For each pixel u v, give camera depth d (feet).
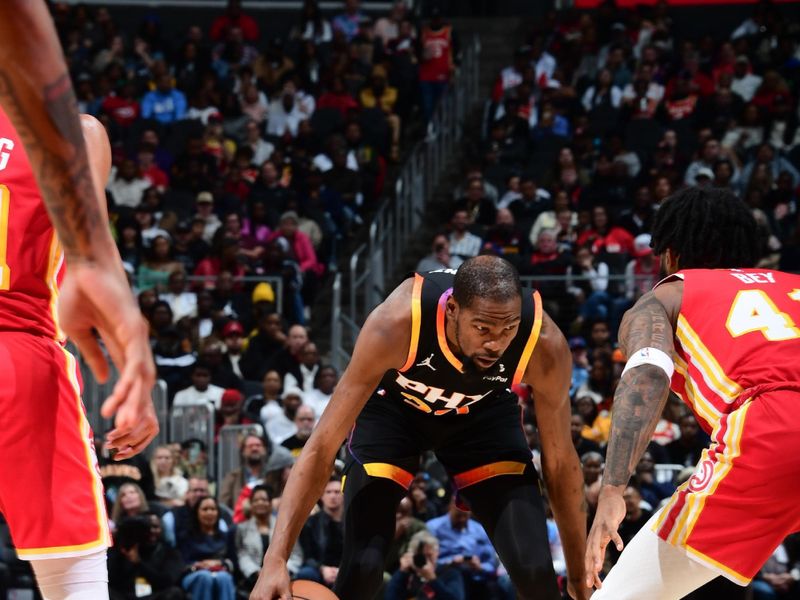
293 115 66.64
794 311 12.05
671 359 11.75
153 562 32.60
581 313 48.57
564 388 15.03
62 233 6.21
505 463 16.39
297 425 40.01
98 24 72.95
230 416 41.04
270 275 50.96
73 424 10.51
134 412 6.08
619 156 60.59
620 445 11.23
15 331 10.39
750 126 63.62
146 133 60.44
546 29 72.90
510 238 54.70
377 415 16.61
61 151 6.08
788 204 57.41
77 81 66.39
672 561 11.65
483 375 14.85
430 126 65.82
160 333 45.42
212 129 62.75
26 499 10.16
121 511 33.19
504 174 62.39
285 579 13.60
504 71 68.95
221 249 51.11
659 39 69.97
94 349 6.32
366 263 56.65
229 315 48.47
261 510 34.37
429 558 33.27
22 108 5.96
